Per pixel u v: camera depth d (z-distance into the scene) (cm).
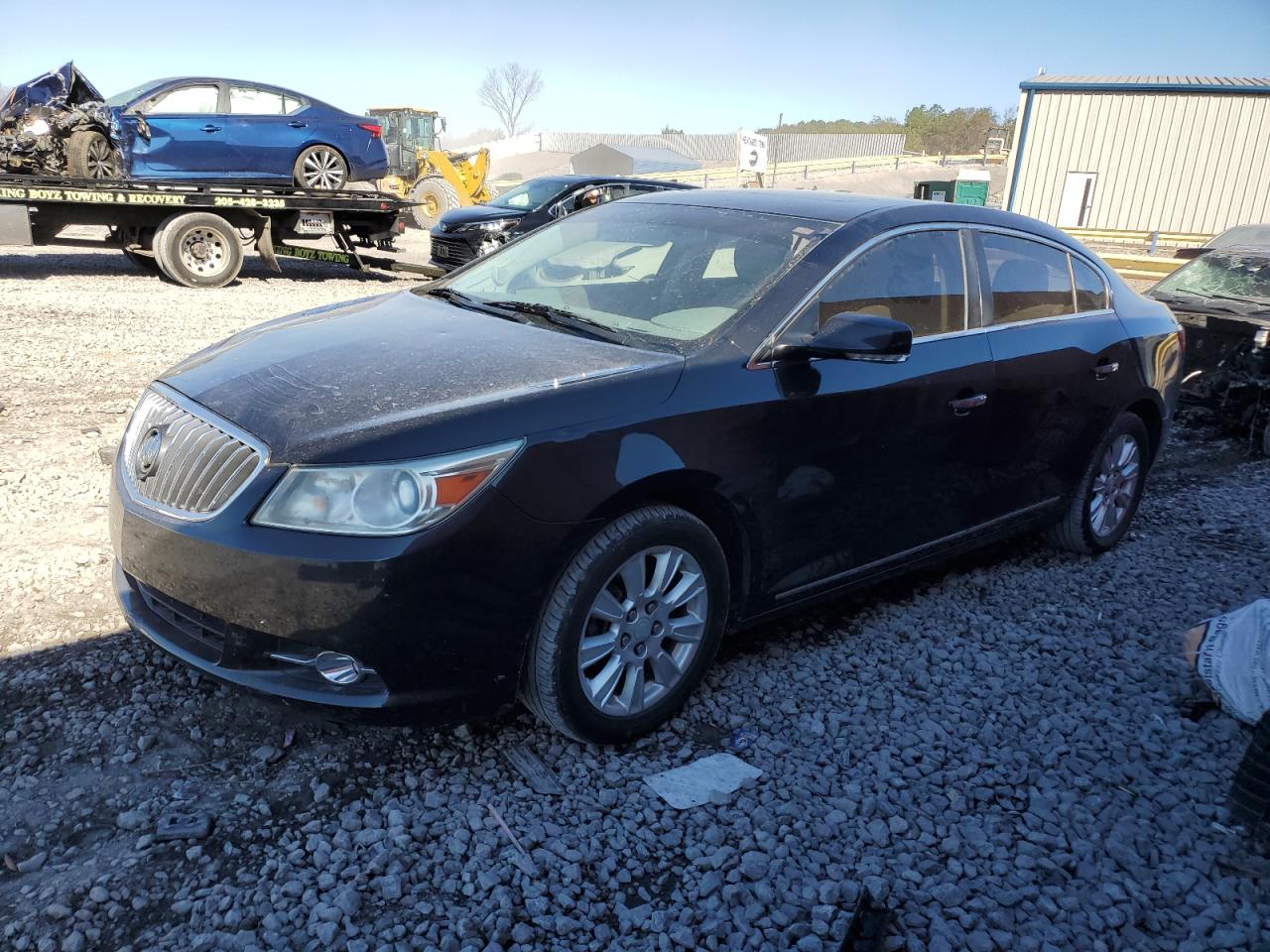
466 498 265
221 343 367
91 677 333
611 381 300
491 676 281
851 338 321
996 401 407
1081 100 2525
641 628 308
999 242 430
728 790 298
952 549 424
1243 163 2408
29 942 225
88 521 467
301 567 258
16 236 1155
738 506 324
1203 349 773
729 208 409
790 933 244
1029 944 246
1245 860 282
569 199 1437
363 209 1416
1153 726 352
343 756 300
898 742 331
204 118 1305
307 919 237
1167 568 505
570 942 238
